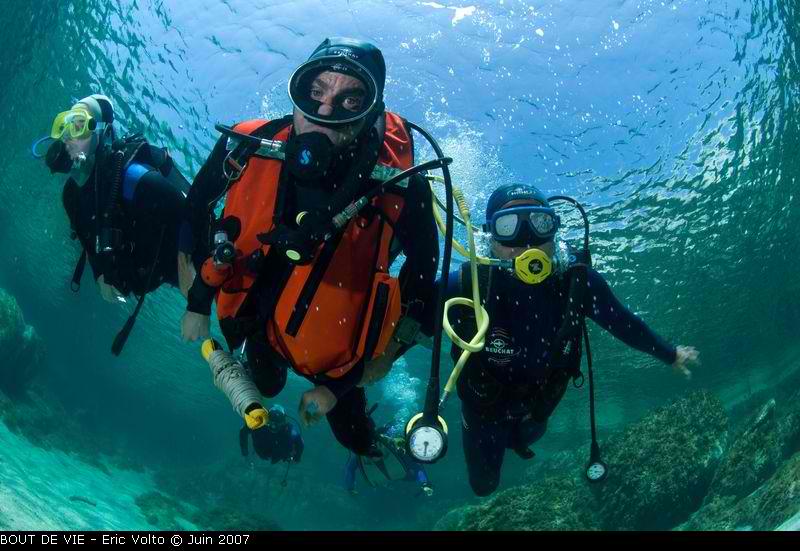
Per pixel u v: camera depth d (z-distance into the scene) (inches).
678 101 468.4
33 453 529.0
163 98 482.6
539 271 119.0
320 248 83.0
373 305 84.7
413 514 1032.2
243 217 85.7
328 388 87.0
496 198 135.0
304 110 82.6
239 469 1022.4
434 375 90.9
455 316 127.5
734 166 508.1
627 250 573.0
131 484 710.5
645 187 510.0
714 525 224.7
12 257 893.2
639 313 678.5
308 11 442.9
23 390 674.2
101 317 1032.2
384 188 84.4
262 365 89.7
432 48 449.4
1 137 611.8
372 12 442.6
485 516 349.1
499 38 447.5
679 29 442.9
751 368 869.2
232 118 473.1
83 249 137.8
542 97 462.3
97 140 132.5
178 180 146.6
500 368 129.4
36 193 686.5
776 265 636.7
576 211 524.7
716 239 575.2
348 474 307.6
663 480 357.7
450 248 89.2
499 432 141.6
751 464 303.6
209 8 442.9
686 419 384.2
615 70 457.4
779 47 439.8
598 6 439.2
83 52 484.4
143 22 454.9
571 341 127.6
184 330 89.7
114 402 1434.5
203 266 85.0
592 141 478.3
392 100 460.1
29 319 1049.5
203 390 1310.3
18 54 508.4
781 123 486.3
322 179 84.7
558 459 748.6
